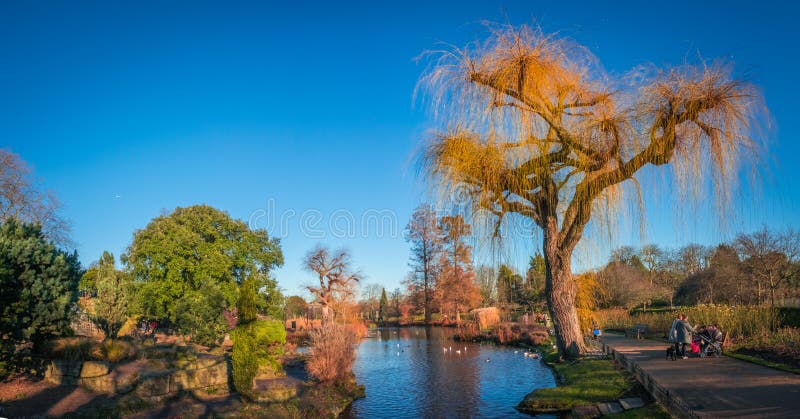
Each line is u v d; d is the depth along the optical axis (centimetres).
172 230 3198
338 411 1566
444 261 5581
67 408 1184
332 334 1959
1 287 1336
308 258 5138
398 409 1597
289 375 1967
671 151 1250
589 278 2330
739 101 1150
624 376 1456
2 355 1356
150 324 3219
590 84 1330
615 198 1430
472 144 1383
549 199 1452
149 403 1317
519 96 1298
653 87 1242
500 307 4944
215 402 1413
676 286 5322
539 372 2183
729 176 1155
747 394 1021
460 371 2330
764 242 3397
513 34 1284
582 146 1313
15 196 2941
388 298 8512
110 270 2369
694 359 1628
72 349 1466
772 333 1831
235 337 1552
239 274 3566
